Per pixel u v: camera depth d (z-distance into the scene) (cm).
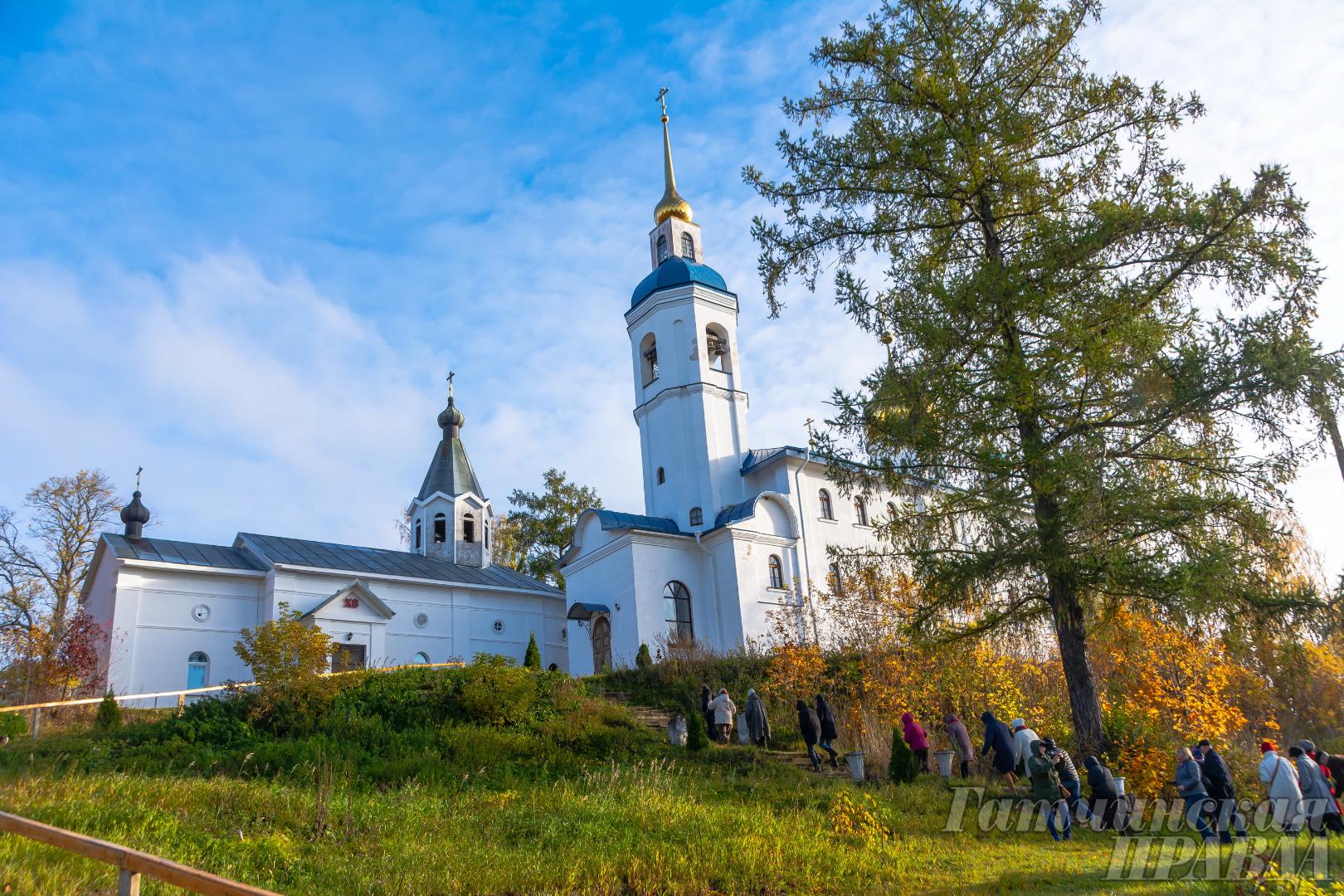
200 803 1177
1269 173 1313
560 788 1426
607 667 3070
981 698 1964
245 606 3231
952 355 1469
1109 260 1445
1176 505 1357
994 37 1569
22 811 1039
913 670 2008
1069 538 1367
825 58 1625
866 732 1872
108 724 1916
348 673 2091
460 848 1055
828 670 2303
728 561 3319
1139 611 1441
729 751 1784
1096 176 1559
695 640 3011
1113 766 1501
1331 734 2142
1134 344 1352
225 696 2170
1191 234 1373
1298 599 1309
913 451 1495
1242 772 1585
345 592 3309
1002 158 1505
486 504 4366
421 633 3538
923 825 1317
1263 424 1344
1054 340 1412
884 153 1571
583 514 3544
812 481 3628
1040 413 1437
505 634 3797
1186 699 1702
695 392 3697
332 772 1397
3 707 1967
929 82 1520
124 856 591
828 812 1347
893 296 1527
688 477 3609
